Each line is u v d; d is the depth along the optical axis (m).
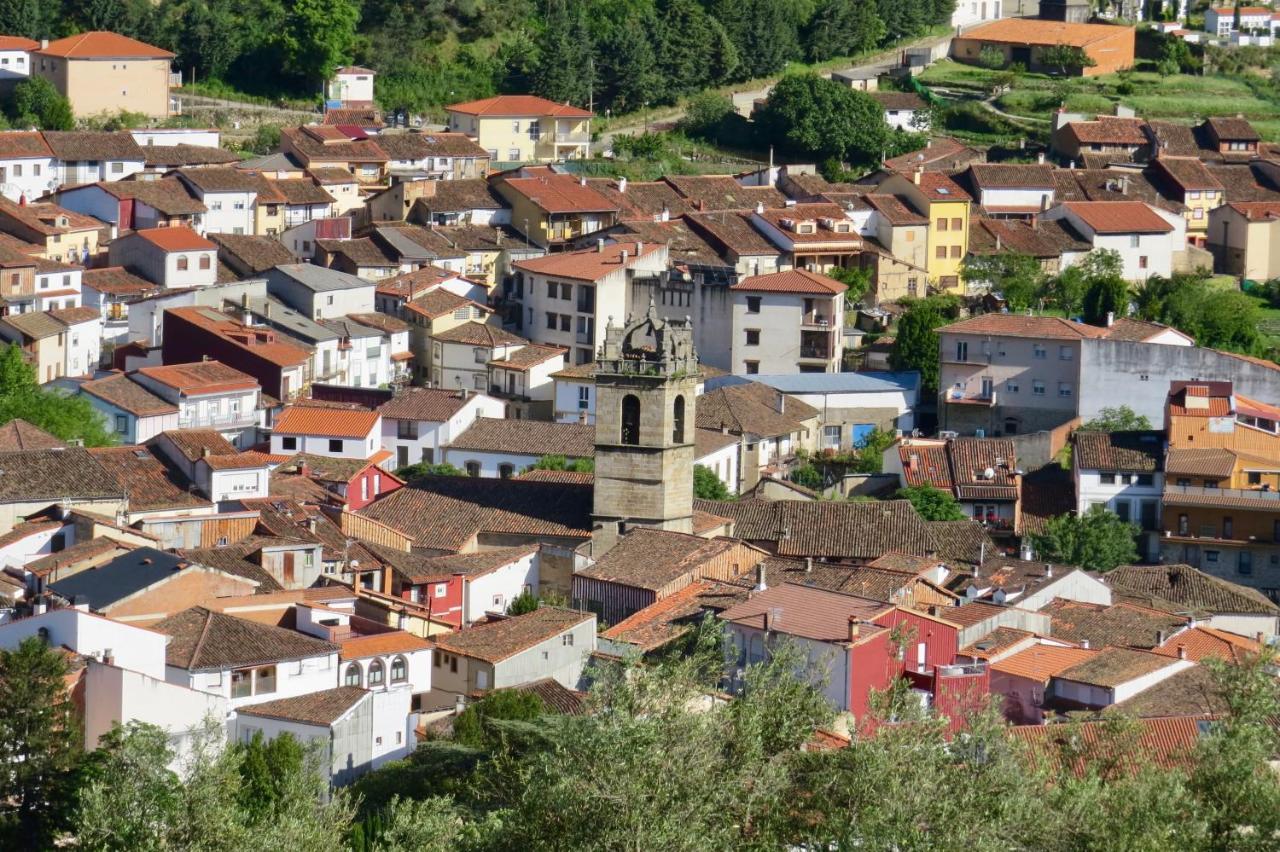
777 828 118.12
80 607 186.00
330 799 150.00
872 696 126.88
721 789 116.50
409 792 165.88
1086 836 118.38
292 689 188.38
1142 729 143.75
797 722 122.88
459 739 176.00
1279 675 144.75
